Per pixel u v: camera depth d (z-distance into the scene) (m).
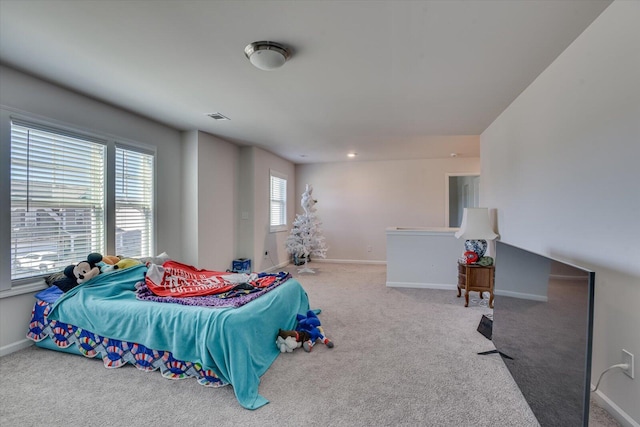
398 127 4.18
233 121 3.92
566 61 2.16
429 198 6.80
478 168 6.55
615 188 1.67
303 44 2.10
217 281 3.02
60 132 2.83
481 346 2.64
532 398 1.77
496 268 2.49
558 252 2.28
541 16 1.80
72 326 2.45
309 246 6.34
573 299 1.33
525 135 2.88
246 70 2.48
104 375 2.17
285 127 4.20
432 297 4.18
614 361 1.66
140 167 3.74
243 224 5.45
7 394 1.94
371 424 1.67
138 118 3.68
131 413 1.76
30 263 2.64
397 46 2.13
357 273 5.94
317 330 2.72
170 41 2.06
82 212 3.06
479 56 2.27
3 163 2.44
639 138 1.51
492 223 3.94
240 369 1.94
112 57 2.28
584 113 1.95
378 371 2.23
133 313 2.25
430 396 1.92
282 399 1.90
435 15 1.79
